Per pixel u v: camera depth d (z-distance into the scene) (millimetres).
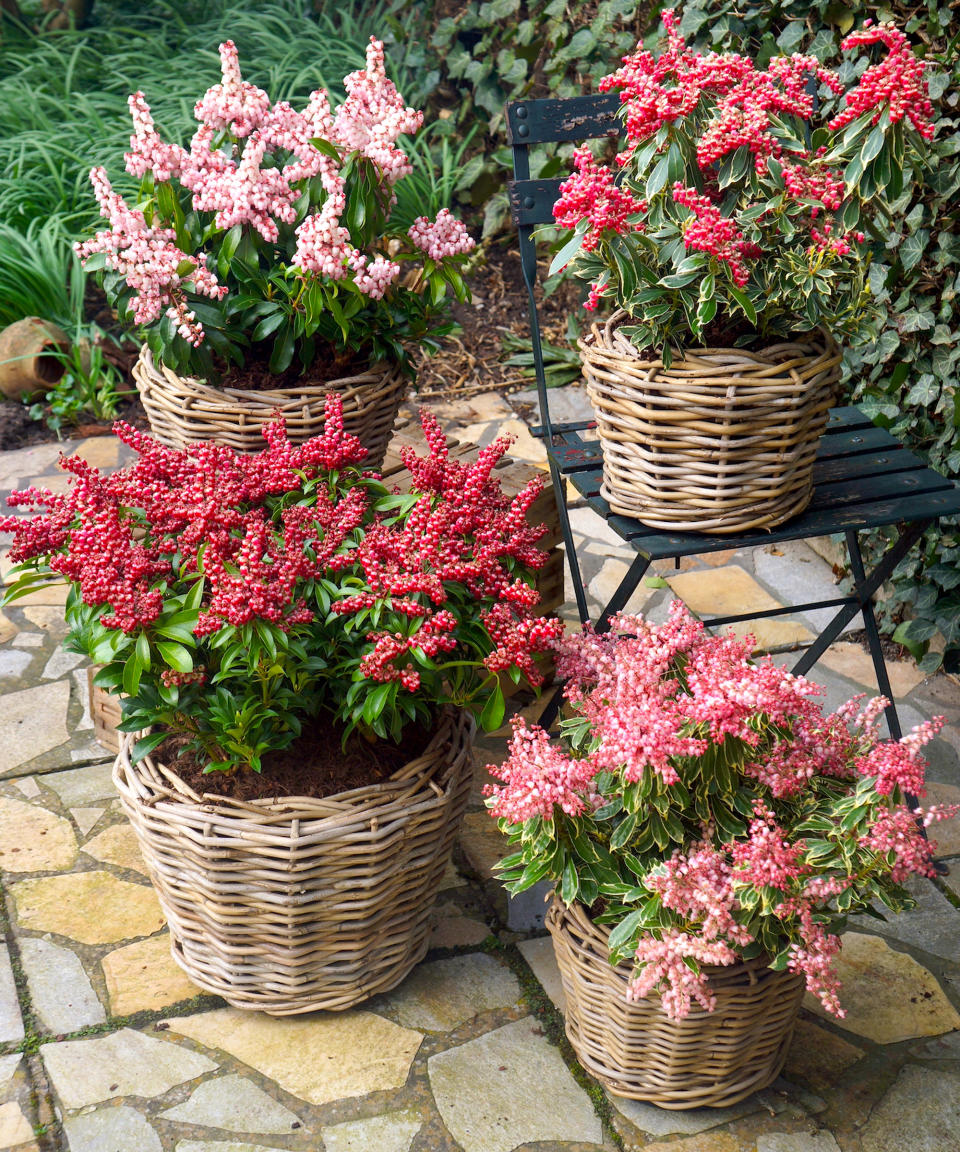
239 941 1882
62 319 4285
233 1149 1756
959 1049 1948
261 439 2396
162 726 1979
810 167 1839
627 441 1918
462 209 5008
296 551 1769
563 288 4559
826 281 1815
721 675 1652
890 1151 1777
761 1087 1844
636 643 1838
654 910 1634
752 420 1818
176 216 2385
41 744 2635
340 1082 1872
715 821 1733
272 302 2395
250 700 1805
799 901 1615
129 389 4184
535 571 1931
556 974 2088
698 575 3270
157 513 1805
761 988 1685
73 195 4570
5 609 3109
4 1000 2000
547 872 1709
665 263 1856
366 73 2436
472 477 1870
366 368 2557
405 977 2070
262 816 1768
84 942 2127
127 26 6145
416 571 1751
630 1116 1836
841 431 2369
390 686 1743
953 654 2842
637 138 1824
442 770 1948
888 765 1581
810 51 2957
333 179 2312
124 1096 1837
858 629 3043
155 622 1686
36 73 5434
